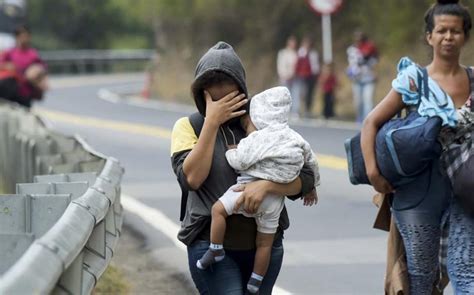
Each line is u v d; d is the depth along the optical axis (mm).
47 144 27766
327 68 66688
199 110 12945
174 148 13031
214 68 12539
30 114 34125
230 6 95625
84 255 13461
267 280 13273
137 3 106938
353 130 56344
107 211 14609
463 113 14141
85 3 182875
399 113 14680
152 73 104438
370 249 24172
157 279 21797
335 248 24297
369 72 60625
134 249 24797
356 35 61062
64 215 12047
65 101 91438
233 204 12602
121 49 186625
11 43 67688
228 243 12852
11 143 34250
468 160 13906
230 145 12922
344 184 34938
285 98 12789
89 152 21859
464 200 13852
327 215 28891
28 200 14422
